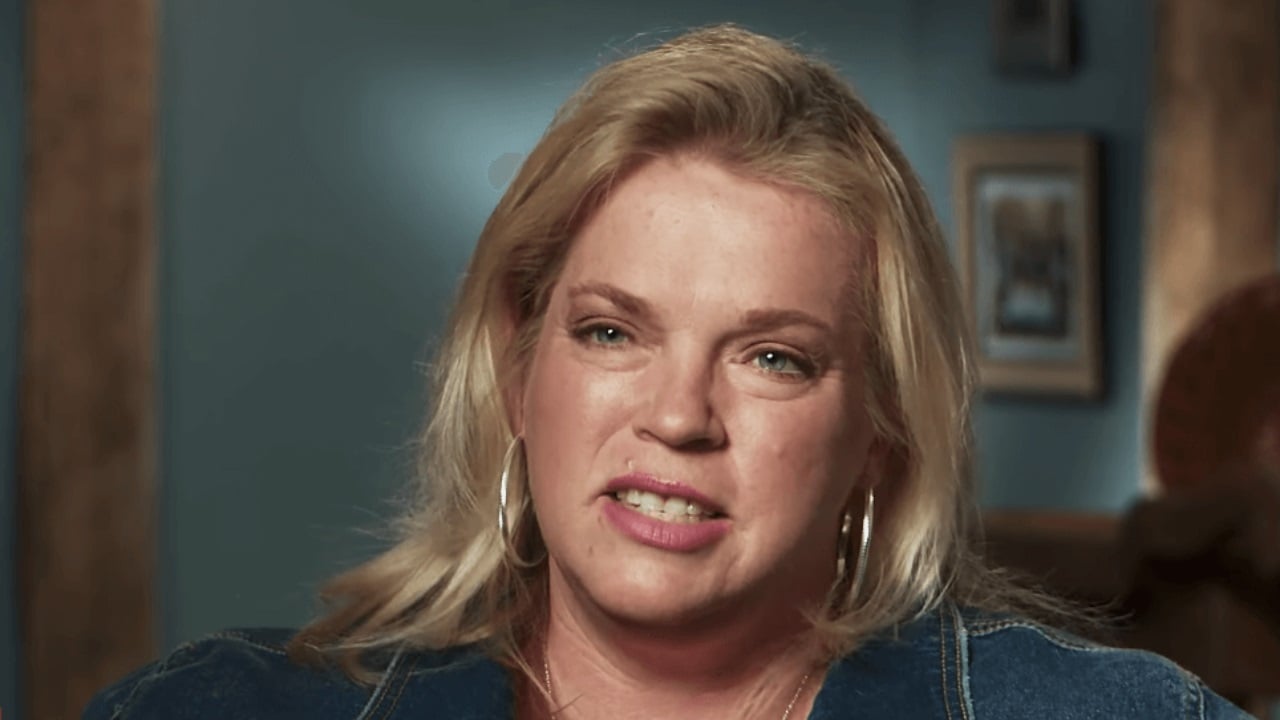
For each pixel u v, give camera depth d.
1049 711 1.91
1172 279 6.67
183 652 2.11
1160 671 1.92
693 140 1.80
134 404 6.65
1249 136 6.59
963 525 2.02
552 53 6.76
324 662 2.06
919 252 1.86
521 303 1.98
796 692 1.94
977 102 6.86
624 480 1.77
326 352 6.76
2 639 6.62
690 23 6.80
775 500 1.78
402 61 6.76
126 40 6.61
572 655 1.93
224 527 6.76
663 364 1.76
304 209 6.76
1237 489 4.44
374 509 6.74
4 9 6.54
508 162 6.75
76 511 6.64
